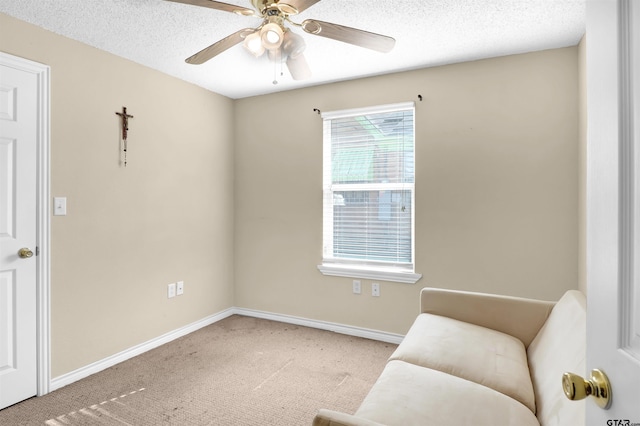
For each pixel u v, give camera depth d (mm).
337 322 3275
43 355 2197
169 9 2023
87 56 2447
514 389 1479
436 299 2244
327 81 3227
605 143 583
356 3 1978
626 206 527
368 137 3164
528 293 2617
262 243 3617
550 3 1980
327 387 2279
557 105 2531
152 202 2902
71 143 2354
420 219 2928
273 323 3494
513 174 2646
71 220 2355
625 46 528
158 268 2957
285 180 3494
